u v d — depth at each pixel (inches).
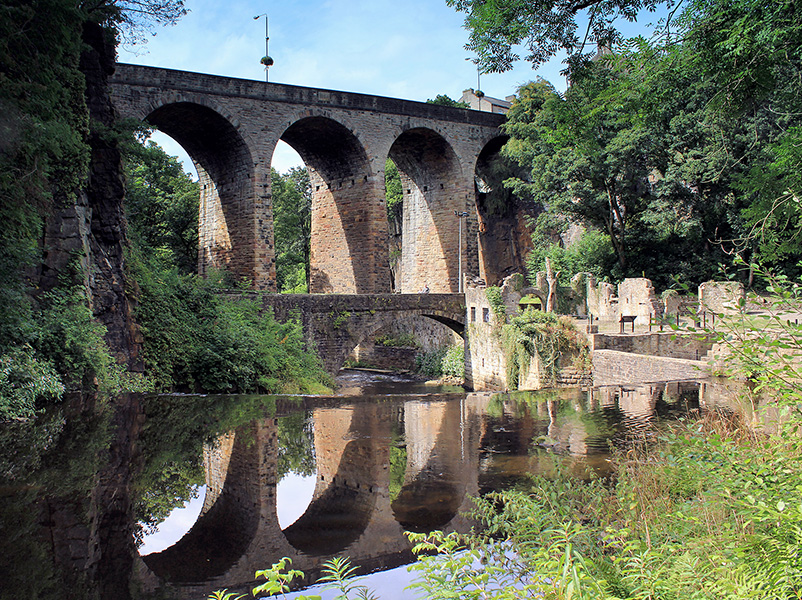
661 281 1640.0
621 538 277.0
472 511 360.5
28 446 488.7
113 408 656.4
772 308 287.4
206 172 1608.0
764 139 1279.5
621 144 1485.0
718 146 1347.2
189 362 906.7
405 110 1692.9
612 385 867.4
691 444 335.0
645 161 1568.7
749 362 266.5
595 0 588.1
